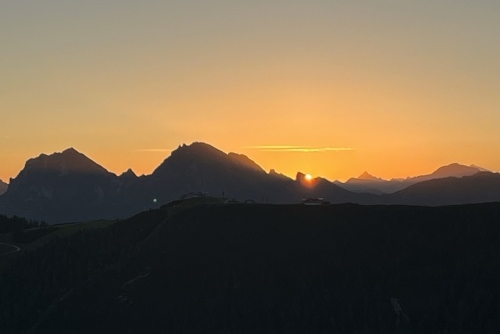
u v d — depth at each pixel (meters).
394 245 128.88
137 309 125.50
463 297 113.06
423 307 112.94
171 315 122.44
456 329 106.81
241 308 119.25
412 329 108.81
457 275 117.94
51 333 123.62
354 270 123.88
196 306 123.12
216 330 115.94
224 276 129.25
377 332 109.19
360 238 132.88
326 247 132.25
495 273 116.31
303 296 119.31
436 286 116.94
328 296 117.62
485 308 109.00
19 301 136.00
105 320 124.62
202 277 130.12
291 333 111.38
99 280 135.75
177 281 130.62
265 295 121.19
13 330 126.75
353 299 116.44
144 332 120.06
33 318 130.38
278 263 130.12
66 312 127.12
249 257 133.75
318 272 125.19
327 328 111.12
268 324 114.44
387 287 118.19
